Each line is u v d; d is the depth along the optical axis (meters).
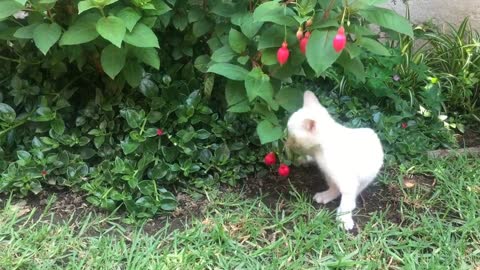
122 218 0.72
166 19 0.75
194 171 0.77
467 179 0.81
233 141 0.81
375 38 0.78
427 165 0.85
